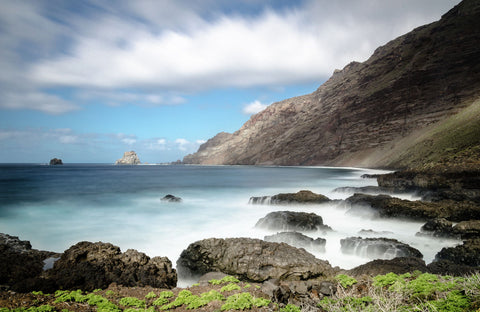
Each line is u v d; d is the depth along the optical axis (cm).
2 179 7394
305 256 1293
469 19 11488
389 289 797
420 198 3133
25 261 1220
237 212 2841
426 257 1619
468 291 619
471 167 3119
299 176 7756
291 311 765
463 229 1738
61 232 2127
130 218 2580
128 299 862
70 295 875
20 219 2541
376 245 1527
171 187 5144
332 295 863
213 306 804
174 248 1809
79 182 6384
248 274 1228
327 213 2759
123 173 10700
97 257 1191
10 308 768
